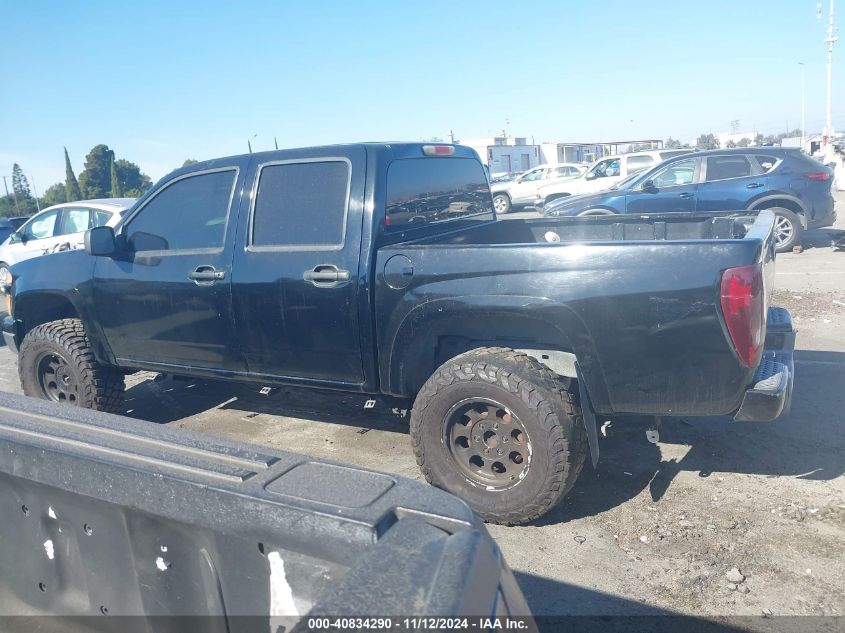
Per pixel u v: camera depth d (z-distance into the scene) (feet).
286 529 5.30
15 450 6.69
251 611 5.75
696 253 10.82
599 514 12.52
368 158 13.35
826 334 23.89
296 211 13.84
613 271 11.19
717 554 11.06
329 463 5.98
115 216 36.22
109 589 6.71
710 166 40.50
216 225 14.80
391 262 12.78
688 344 10.96
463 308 12.16
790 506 12.44
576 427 11.70
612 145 173.37
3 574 7.54
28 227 39.45
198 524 5.74
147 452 6.31
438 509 5.09
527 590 10.36
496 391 11.75
